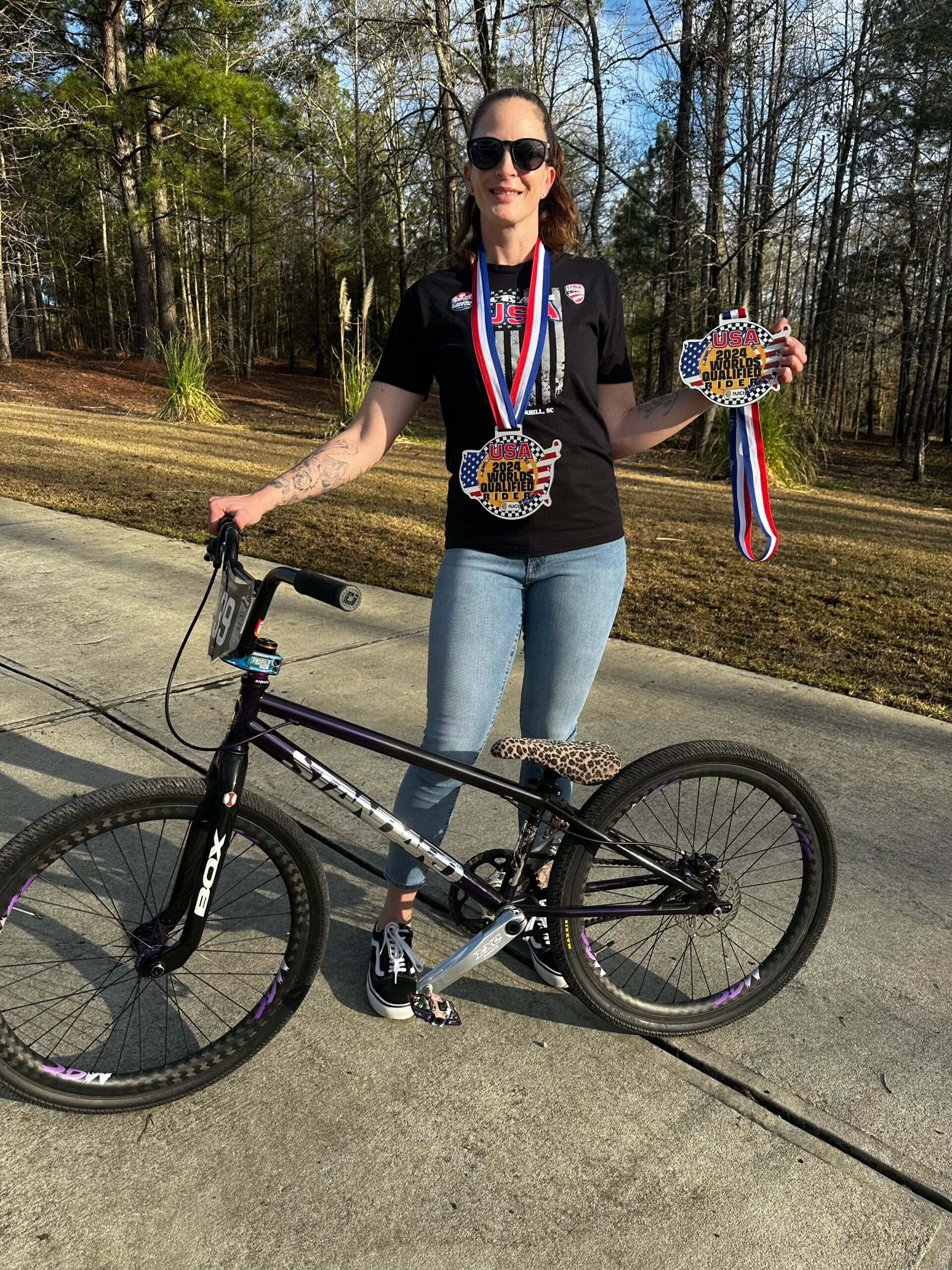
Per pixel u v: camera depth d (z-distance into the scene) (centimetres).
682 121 1698
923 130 2112
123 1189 164
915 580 668
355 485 1005
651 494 1117
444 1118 182
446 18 1770
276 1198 163
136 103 2084
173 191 2542
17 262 2167
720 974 229
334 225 3259
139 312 2636
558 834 204
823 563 720
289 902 201
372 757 335
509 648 201
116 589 530
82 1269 149
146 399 2086
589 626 197
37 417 1527
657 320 2084
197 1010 209
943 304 1909
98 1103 179
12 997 208
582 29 1761
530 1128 180
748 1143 179
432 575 598
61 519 697
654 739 351
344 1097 187
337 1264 152
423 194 2848
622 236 2225
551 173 191
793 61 1716
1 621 466
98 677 400
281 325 4747
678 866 206
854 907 253
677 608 559
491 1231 158
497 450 188
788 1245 158
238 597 161
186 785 174
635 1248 156
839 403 3191
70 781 308
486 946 198
